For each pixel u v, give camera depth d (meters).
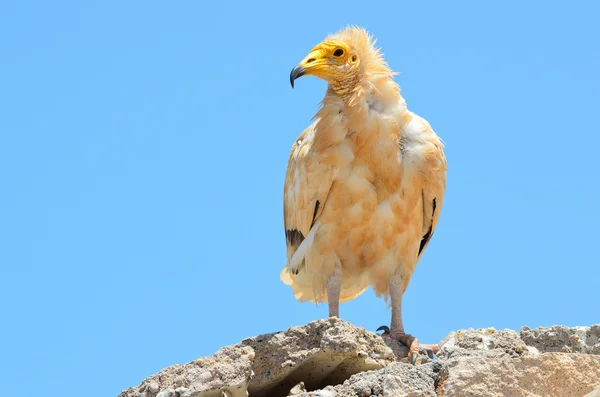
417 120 15.28
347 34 15.39
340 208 15.01
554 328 13.31
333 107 15.15
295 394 12.15
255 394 12.71
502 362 11.31
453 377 11.21
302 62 15.20
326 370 12.55
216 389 11.89
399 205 15.01
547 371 11.36
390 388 11.20
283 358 12.43
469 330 13.16
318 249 15.36
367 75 15.12
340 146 14.93
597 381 11.38
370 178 14.91
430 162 15.03
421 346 13.50
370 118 14.84
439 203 15.49
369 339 12.56
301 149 15.54
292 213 15.82
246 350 12.27
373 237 15.12
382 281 15.48
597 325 13.22
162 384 12.19
